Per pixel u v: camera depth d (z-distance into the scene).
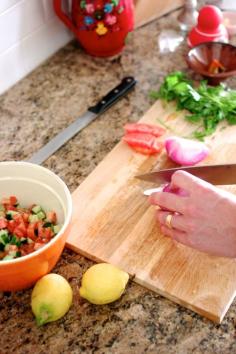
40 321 0.76
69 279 0.85
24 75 1.25
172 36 1.35
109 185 0.98
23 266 0.75
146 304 0.82
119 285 0.79
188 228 0.83
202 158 1.01
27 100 1.19
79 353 0.76
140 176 0.95
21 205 0.93
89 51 1.29
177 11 1.44
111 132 1.10
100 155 1.06
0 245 0.85
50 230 0.86
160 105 1.13
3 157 1.06
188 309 0.81
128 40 1.34
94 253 0.87
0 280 0.77
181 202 0.83
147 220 0.91
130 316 0.80
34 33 1.22
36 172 0.87
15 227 0.86
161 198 0.86
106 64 1.28
